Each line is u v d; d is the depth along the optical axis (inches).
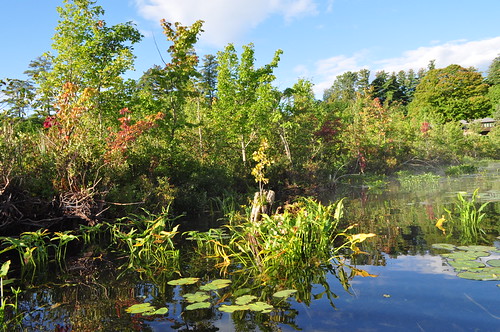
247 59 575.2
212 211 345.7
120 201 264.2
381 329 76.4
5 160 203.2
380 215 255.8
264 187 506.9
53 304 108.3
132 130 294.7
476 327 75.0
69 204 222.4
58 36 431.2
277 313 90.7
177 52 447.5
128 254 180.1
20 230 207.5
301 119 704.4
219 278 129.1
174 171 387.2
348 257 145.6
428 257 134.8
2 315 90.7
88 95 262.4
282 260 143.9
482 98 1968.5
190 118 656.4
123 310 100.3
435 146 1059.9
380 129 975.6
